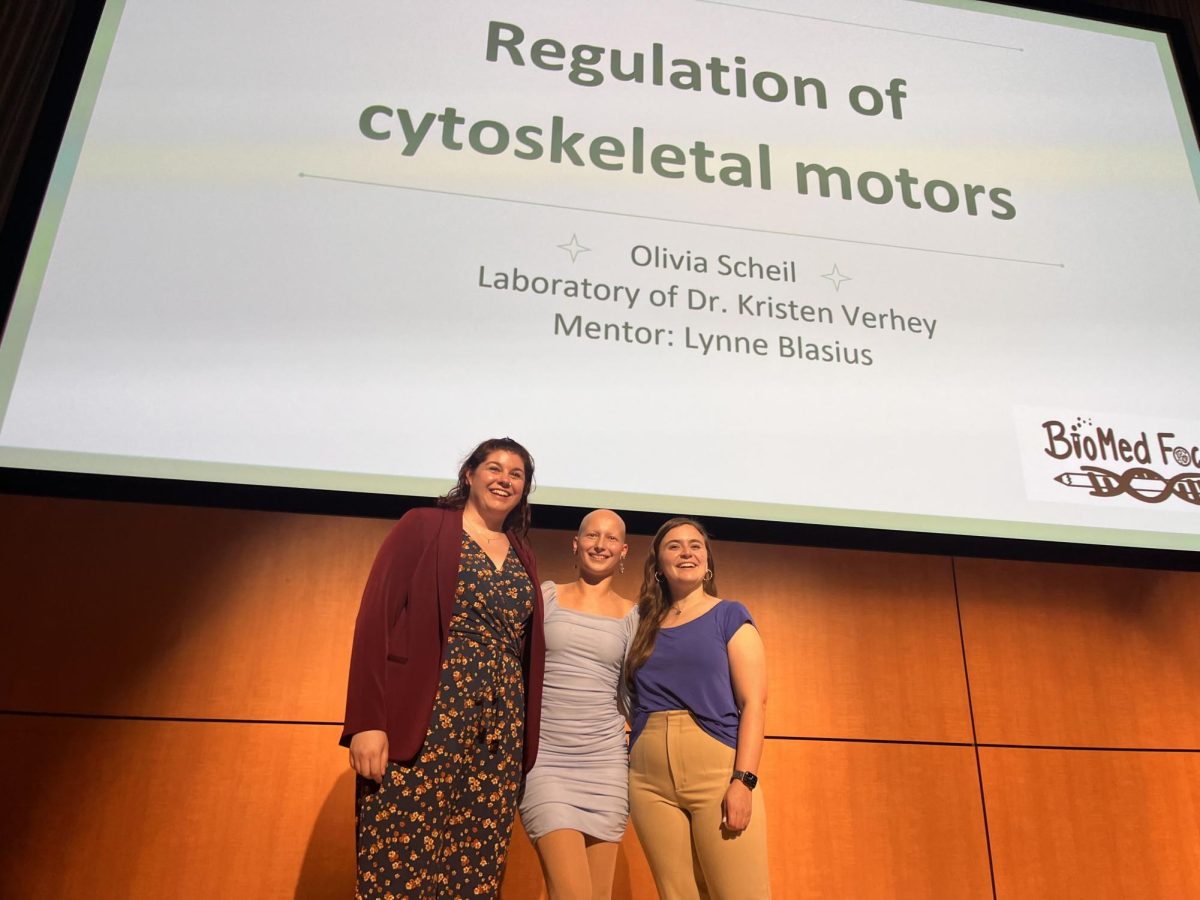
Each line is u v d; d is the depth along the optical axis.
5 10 2.96
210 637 2.38
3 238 2.56
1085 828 2.51
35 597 2.35
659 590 2.18
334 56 2.95
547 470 2.54
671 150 3.02
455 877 1.75
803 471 2.65
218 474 2.41
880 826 2.44
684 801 1.99
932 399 2.79
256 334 2.56
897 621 2.65
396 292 2.67
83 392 2.44
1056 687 2.64
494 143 2.92
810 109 3.18
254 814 2.26
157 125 2.76
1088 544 2.69
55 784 2.21
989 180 3.16
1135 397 2.89
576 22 3.17
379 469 2.47
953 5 3.46
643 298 2.78
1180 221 3.20
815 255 2.94
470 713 1.79
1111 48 3.49
